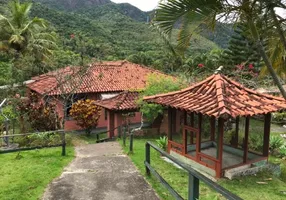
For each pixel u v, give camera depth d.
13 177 6.90
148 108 14.99
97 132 19.64
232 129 12.04
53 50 29.27
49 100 16.88
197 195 4.15
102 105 17.59
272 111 8.14
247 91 9.29
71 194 5.82
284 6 4.98
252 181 7.95
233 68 24.58
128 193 5.86
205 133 11.74
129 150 10.46
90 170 7.48
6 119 12.04
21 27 29.05
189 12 4.55
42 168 7.70
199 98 8.92
